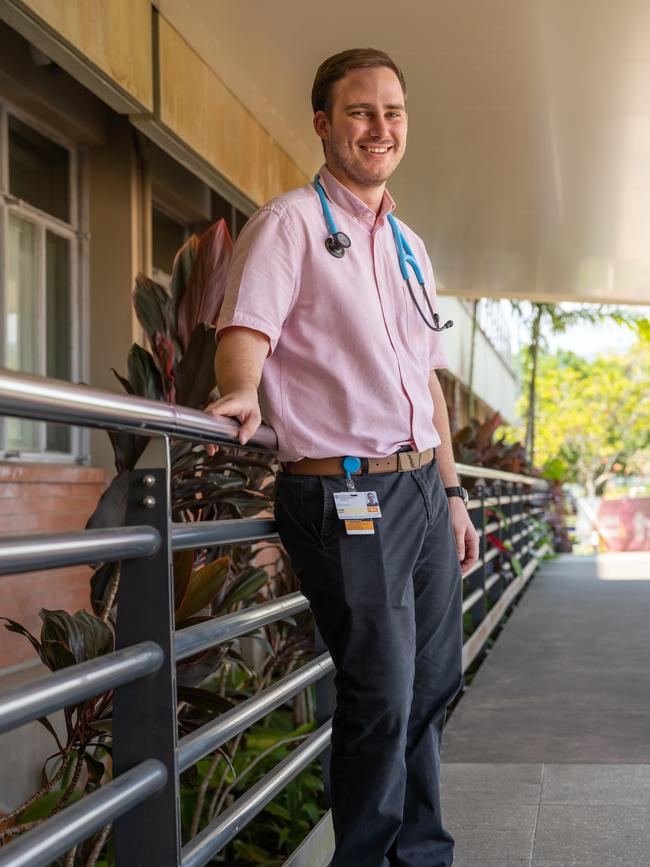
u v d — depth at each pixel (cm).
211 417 167
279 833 410
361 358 196
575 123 716
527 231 1034
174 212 798
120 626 153
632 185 864
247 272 192
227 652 280
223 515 311
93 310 656
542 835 292
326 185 204
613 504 2481
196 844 165
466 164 820
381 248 205
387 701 190
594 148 769
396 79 205
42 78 586
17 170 604
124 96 500
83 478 585
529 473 1318
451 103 685
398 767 195
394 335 203
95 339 656
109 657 139
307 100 673
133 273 659
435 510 207
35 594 498
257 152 721
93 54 454
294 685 226
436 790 220
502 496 873
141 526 150
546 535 1747
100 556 135
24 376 118
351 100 201
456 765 374
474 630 668
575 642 687
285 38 571
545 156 793
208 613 272
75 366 647
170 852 149
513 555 907
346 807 195
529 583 1173
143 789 143
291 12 537
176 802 150
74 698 126
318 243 197
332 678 271
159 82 532
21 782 367
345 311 195
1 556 113
